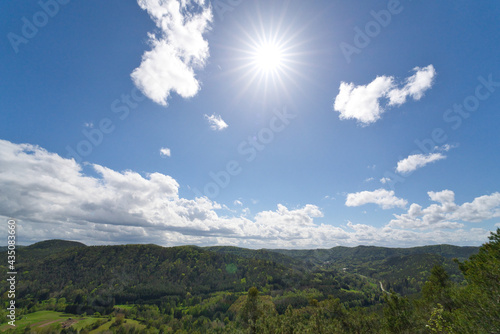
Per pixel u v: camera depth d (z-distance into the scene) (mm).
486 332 14766
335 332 37906
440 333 21703
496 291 15859
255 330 42000
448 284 31828
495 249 17797
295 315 47812
